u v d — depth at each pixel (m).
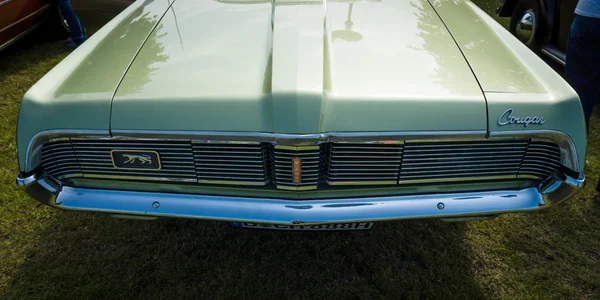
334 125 1.41
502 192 1.58
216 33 1.78
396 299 1.86
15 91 3.56
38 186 1.53
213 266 2.02
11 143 2.92
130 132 1.46
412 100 1.43
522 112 1.45
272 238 2.19
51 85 1.56
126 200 1.58
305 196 1.55
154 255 2.08
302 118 1.38
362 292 1.90
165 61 1.62
